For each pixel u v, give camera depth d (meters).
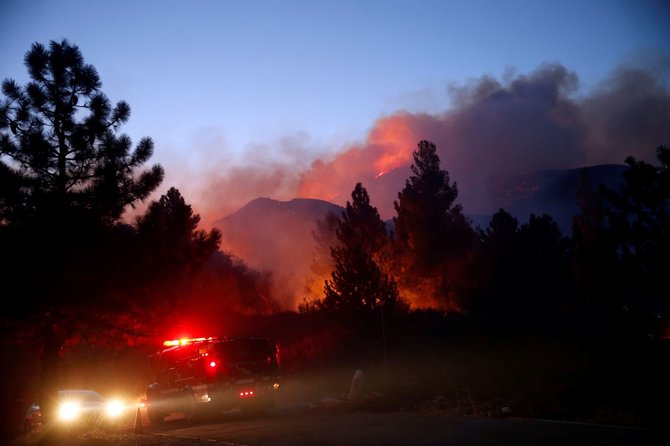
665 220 25.12
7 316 17.00
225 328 44.94
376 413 21.30
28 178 17.59
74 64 18.58
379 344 36.78
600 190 26.92
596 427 13.71
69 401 22.34
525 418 16.23
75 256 17.77
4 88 18.20
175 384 26.44
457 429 14.67
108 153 18.53
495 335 38.25
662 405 15.61
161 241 18.50
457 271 54.94
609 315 30.66
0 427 21.61
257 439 15.62
